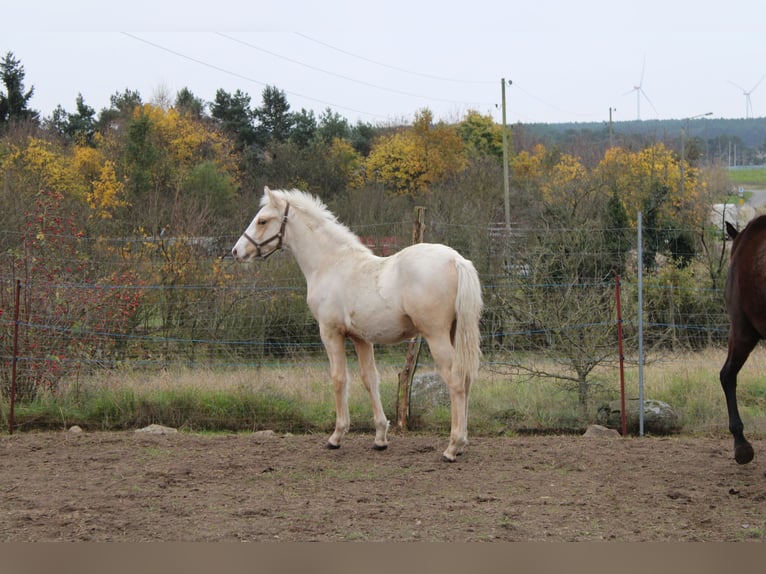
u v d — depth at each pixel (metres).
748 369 10.20
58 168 24.95
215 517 5.30
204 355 11.53
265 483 6.25
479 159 32.47
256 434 8.51
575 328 9.09
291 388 9.61
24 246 10.68
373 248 13.45
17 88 38.06
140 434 8.41
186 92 48.97
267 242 7.48
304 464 6.89
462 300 6.55
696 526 4.98
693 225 17.14
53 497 5.84
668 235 13.78
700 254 13.75
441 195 24.48
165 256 12.32
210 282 12.17
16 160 25.27
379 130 44.75
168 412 9.21
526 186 29.11
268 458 7.13
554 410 9.09
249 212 19.38
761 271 5.84
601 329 9.12
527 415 8.99
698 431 8.54
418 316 6.65
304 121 43.91
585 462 6.79
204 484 6.23
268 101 43.91
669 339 11.13
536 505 5.52
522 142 52.31
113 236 14.97
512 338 10.16
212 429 9.12
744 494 5.68
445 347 6.69
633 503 5.53
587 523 5.07
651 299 11.65
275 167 33.25
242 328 11.84
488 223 18.64
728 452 7.11
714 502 5.50
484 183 29.22
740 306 6.13
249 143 42.88
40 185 14.80
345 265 7.16
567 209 17.75
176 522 5.20
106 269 11.54
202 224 14.42
